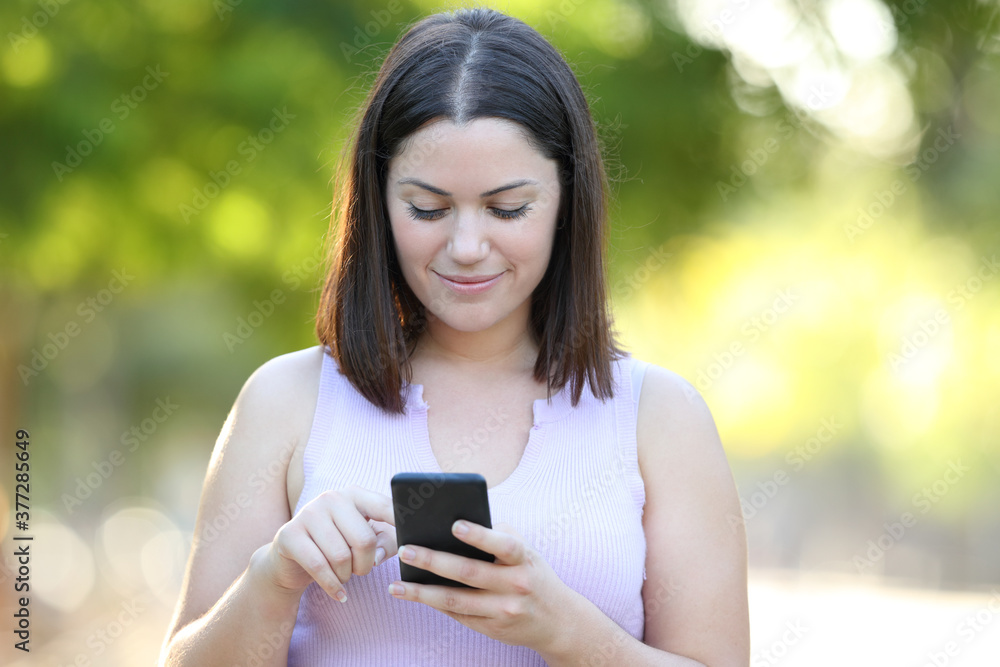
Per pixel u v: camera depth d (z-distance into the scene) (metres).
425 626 3.42
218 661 3.20
